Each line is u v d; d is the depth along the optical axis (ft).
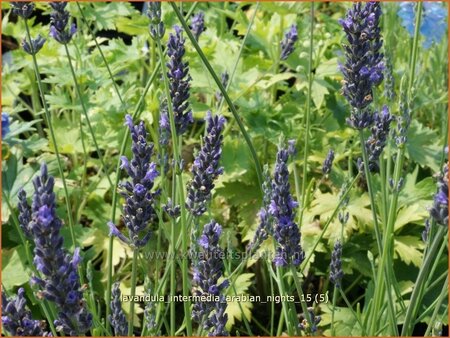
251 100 4.35
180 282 4.08
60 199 4.30
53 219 2.72
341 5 5.86
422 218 3.99
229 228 4.22
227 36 5.00
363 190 4.26
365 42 3.18
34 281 2.78
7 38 6.07
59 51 4.48
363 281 4.11
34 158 4.07
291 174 4.32
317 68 4.42
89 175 4.73
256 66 4.52
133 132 3.03
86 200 4.26
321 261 4.11
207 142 3.20
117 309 3.21
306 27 4.95
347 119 3.26
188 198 3.25
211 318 3.15
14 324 2.83
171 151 4.47
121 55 4.37
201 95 5.23
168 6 4.52
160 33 3.28
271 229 3.37
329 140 4.39
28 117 5.35
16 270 3.80
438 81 4.79
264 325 4.10
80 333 2.80
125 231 4.13
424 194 4.05
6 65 4.55
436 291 3.95
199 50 3.26
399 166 3.35
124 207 3.08
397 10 4.97
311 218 4.03
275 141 4.20
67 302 2.76
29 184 3.87
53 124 4.47
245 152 4.25
